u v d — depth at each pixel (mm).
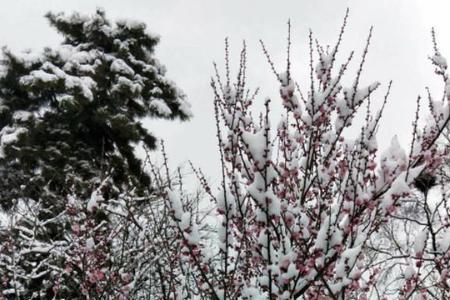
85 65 13016
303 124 4129
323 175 3936
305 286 3496
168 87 14211
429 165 3664
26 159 11320
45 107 13188
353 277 3324
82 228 5465
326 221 3436
